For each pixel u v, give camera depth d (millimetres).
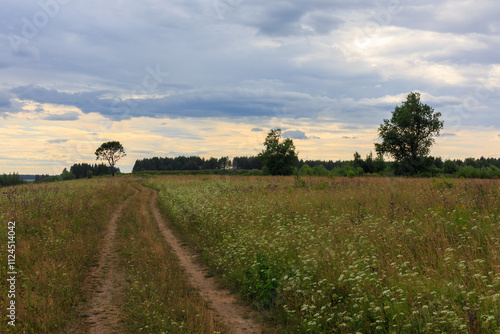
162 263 8023
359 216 8750
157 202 21688
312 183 18906
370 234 7004
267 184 21594
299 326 4633
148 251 9055
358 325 4164
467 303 3660
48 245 8391
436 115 51375
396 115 52656
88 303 5844
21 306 5152
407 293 4328
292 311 4793
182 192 21234
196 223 13070
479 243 5465
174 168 143125
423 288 4340
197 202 15961
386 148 53500
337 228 7961
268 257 6766
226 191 20031
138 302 5664
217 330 4734
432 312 3883
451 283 4301
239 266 7336
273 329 4805
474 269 4547
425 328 3592
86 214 13492
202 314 5180
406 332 3721
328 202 11438
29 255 7551
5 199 14172
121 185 31719
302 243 7371
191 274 7609
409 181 16500
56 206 13109
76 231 10727
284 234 7891
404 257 5801
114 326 4949
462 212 7219
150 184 37531
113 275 7391
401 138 51188
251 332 4789
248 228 9844
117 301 5875
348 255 5941
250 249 8039
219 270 7742
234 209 12898
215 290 6621
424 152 51375
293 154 67500
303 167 59625
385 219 7969
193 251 9648
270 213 11203
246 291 6242
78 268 7496
